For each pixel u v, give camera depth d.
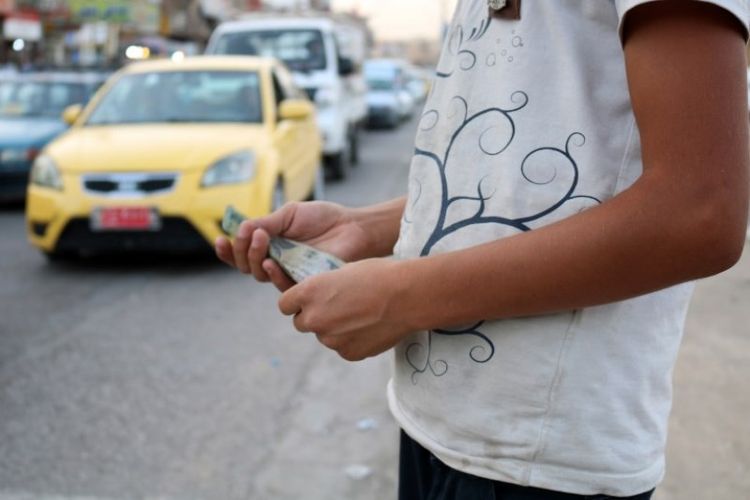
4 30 19.52
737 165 0.75
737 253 0.76
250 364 3.74
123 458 2.82
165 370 3.66
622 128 0.88
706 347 3.59
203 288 5.09
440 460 1.02
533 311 0.84
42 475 2.70
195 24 29.98
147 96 6.31
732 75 0.75
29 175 8.11
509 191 0.91
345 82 10.77
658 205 0.76
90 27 20.50
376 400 3.30
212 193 5.21
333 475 2.68
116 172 5.23
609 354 0.90
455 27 1.02
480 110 0.94
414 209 1.03
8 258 5.95
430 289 0.86
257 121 6.14
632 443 0.93
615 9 0.87
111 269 5.59
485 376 0.94
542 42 0.90
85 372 3.64
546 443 0.92
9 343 4.04
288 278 1.14
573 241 0.80
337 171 10.18
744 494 2.40
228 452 2.86
